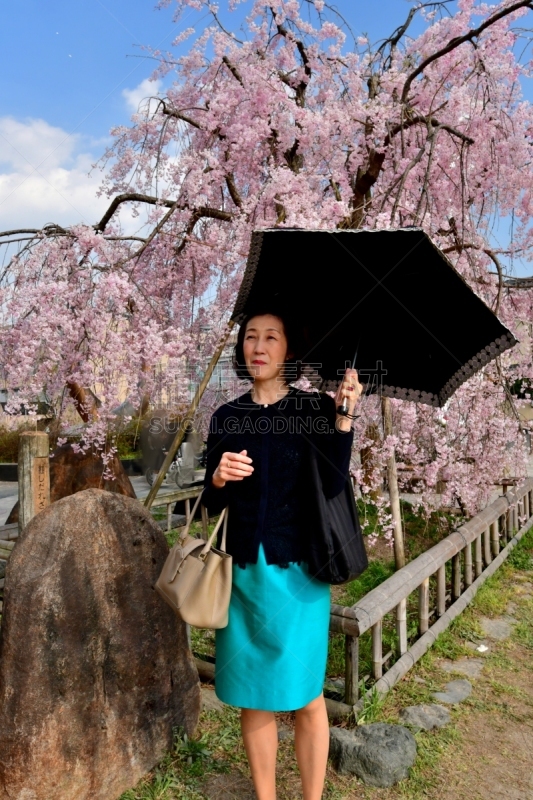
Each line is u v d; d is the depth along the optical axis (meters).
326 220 4.01
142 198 4.76
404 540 5.23
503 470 5.09
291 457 1.72
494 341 1.75
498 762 2.19
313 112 4.63
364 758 2.07
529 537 5.35
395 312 1.95
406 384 2.08
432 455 4.64
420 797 1.97
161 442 7.64
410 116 4.59
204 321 4.90
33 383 3.80
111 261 3.96
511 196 4.87
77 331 3.81
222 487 1.77
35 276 4.14
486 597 3.85
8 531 3.25
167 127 4.94
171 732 2.18
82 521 1.92
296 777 2.07
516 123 4.62
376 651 2.58
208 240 4.64
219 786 2.00
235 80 4.97
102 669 1.92
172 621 2.20
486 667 2.97
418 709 2.48
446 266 1.63
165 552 2.20
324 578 1.68
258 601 1.70
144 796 1.94
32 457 2.47
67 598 1.83
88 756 1.85
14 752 1.71
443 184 4.99
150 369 4.11
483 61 4.24
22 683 1.72
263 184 4.61
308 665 1.71
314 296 2.06
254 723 1.76
